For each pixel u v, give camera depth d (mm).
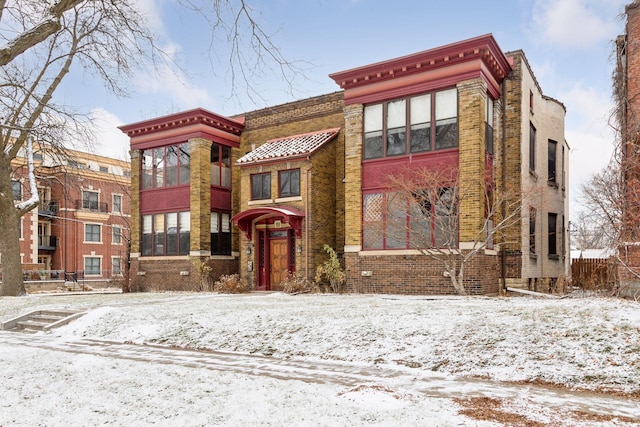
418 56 18594
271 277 23516
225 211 26562
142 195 27484
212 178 26031
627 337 7914
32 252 40688
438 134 18656
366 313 11516
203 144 25172
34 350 9734
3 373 7191
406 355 8555
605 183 18391
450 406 5609
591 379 6906
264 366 8406
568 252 28422
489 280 18141
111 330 12438
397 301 14414
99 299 19297
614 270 15336
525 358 7750
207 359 9156
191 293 22469
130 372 7348
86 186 44719
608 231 16062
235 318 12070
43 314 15289
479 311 10844
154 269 26578
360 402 5570
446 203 18094
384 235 19375
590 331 8320
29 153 24438
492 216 19062
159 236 26672
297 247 21844
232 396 5832
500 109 19875
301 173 22125
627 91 15414
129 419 4918
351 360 8734
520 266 19078
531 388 6738
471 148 17656
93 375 7094
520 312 10227
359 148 20156
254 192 23828
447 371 7781
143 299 19000
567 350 7797
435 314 10781
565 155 28328
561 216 24422
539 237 21875
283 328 10758
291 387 6363
